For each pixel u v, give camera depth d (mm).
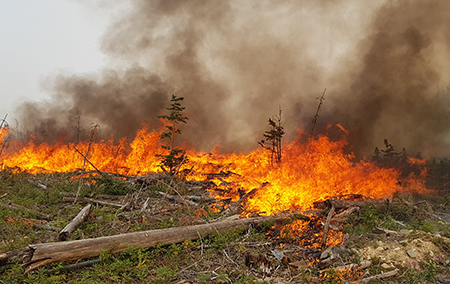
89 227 6867
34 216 7434
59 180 11703
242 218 7730
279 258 5508
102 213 7988
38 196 9297
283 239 6570
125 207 8648
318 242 6262
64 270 4789
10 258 5148
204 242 6340
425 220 8047
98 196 9812
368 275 4969
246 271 5129
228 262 5477
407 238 6172
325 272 5039
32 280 4402
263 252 5910
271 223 7109
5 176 11148
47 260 4707
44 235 6422
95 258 5340
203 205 9273
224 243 6238
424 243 5789
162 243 5801
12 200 8586
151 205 9039
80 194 9734
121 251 5363
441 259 5375
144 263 5273
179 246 6031
